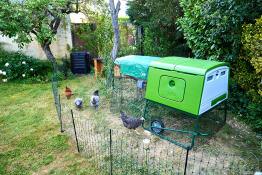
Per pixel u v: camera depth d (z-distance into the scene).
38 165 3.69
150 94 4.43
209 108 3.94
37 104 6.61
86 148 4.22
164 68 4.03
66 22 11.01
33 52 10.29
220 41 5.12
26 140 4.48
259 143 4.26
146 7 9.46
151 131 4.73
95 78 9.61
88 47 11.91
